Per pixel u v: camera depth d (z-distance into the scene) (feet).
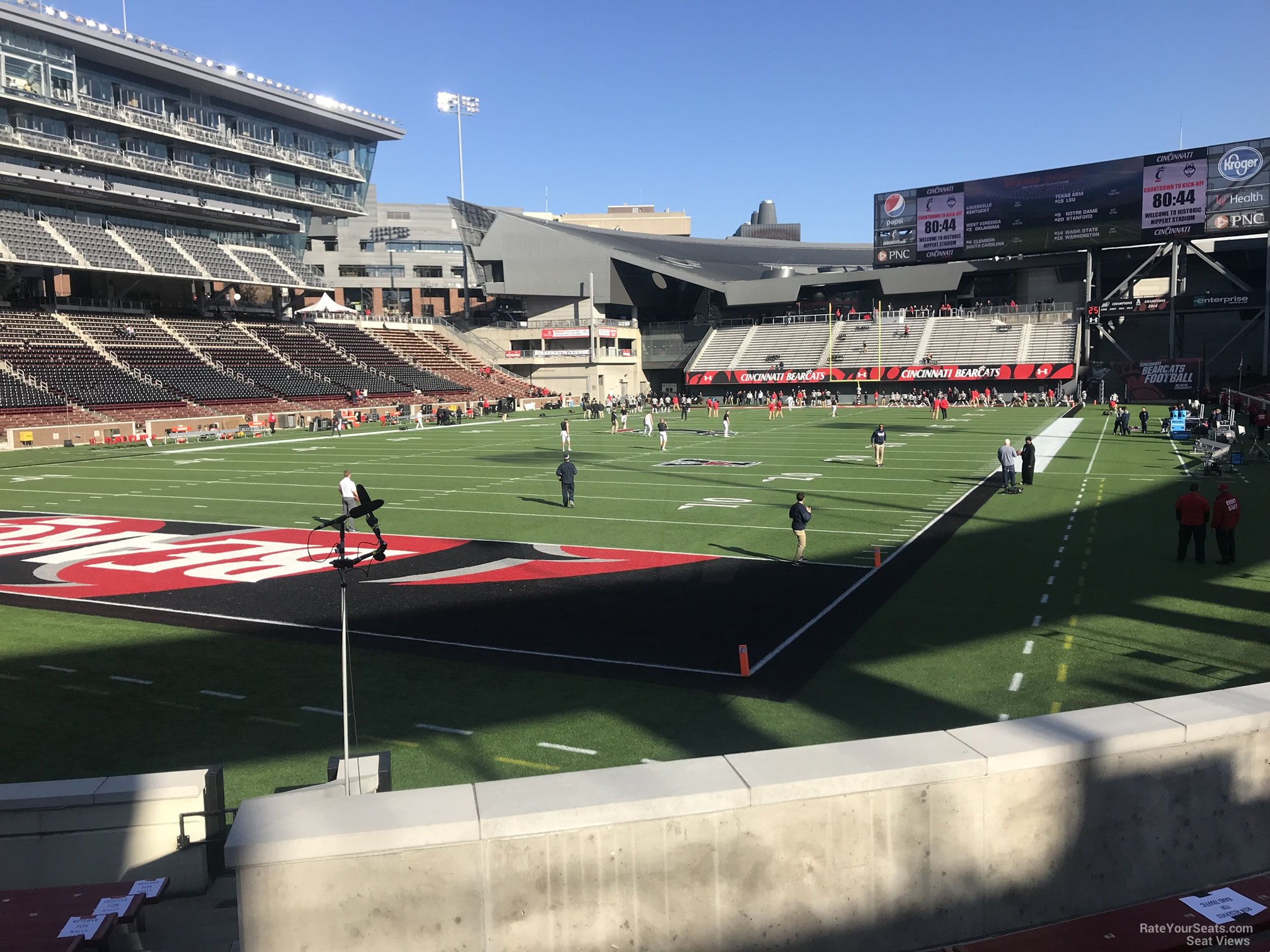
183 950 17.38
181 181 203.41
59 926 15.37
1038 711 29.94
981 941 12.98
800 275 311.68
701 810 12.09
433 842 11.50
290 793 20.80
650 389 297.74
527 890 11.82
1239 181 189.88
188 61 192.54
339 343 238.89
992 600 44.34
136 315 205.98
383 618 44.29
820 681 33.78
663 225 519.19
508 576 52.65
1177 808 14.02
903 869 12.86
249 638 41.37
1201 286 234.38
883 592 46.44
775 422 180.24
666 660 36.70
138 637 41.78
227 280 216.33
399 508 79.46
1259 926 13.05
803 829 12.48
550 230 275.59
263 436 167.53
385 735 29.78
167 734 30.30
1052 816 13.37
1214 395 195.72
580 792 12.25
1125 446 118.32
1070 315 234.79
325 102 224.94
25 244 173.99
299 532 69.15
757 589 47.96
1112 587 45.91
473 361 267.39
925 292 254.06
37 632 42.65
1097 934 12.99
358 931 11.49
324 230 266.36
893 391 241.35
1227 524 50.03
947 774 12.78
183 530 70.85
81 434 152.87
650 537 63.41
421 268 327.26
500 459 118.62
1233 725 14.14
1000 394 230.07
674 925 12.25
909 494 80.59
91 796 19.69
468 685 34.50
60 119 178.29
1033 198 214.28
